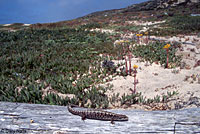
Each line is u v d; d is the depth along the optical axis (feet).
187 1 172.45
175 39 58.49
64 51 45.42
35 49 46.96
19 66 34.78
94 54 44.14
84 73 32.68
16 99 22.17
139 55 41.96
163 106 19.95
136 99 22.59
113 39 61.72
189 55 40.88
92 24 104.12
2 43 52.21
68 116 13.02
